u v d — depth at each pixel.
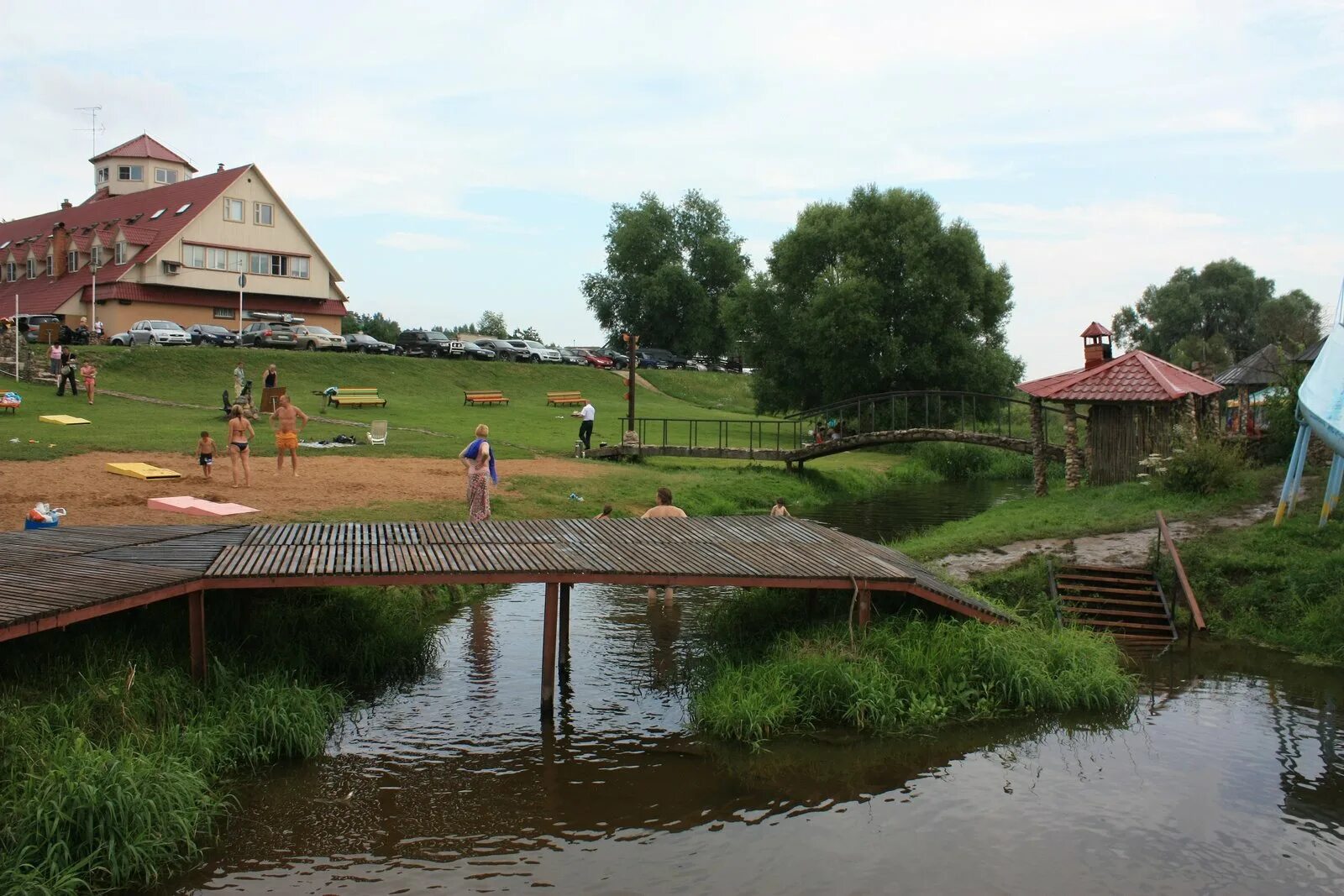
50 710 8.88
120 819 7.71
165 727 9.46
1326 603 15.57
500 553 12.72
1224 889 7.91
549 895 7.59
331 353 53.97
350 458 28.45
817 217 54.59
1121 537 19.22
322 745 10.36
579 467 31.09
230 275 58.41
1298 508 19.84
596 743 10.75
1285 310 78.69
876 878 7.96
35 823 7.45
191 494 20.91
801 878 7.93
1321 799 9.62
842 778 9.91
